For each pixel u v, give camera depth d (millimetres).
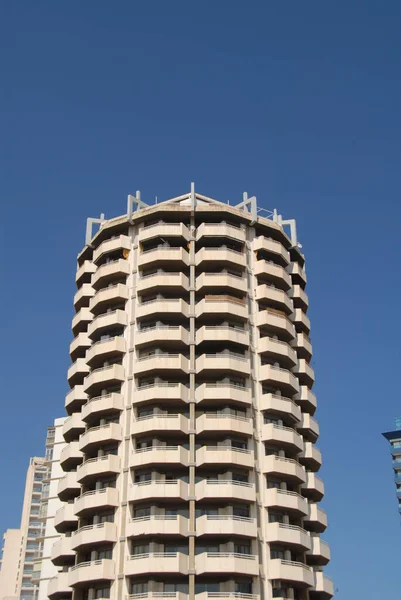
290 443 66500
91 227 84062
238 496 60250
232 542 59125
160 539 59281
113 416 67125
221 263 72812
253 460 63125
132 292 72750
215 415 64812
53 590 66500
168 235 73438
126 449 63938
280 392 70500
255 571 58000
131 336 70125
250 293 73750
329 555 68062
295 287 78938
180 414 64312
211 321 70625
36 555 138000
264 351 70375
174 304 69500
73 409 75375
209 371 66500
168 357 66375
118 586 57781
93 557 60938
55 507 116500
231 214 76000
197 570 57375
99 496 61844
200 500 60281
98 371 68625
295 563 60969
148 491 59875
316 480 69812
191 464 62000
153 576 57406
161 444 63562
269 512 62875
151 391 64750
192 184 77375
